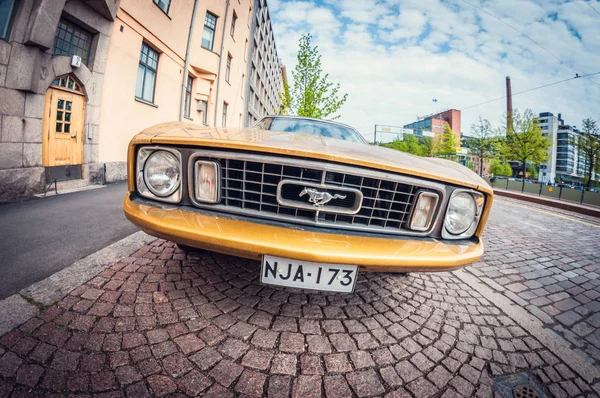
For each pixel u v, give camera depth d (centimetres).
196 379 118
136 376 116
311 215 143
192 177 142
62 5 432
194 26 957
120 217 337
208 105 1156
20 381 108
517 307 219
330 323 166
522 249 393
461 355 152
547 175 6931
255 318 162
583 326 200
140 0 668
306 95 1460
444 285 240
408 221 149
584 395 134
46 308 151
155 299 169
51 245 239
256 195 145
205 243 128
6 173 386
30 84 410
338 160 131
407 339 160
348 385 124
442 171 155
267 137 158
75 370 116
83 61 543
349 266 133
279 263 132
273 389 117
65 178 512
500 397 127
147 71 757
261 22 2264
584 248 425
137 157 150
